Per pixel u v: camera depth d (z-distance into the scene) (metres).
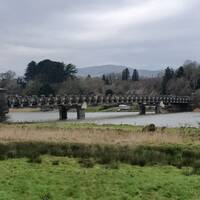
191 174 19.80
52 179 18.31
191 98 173.88
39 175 19.02
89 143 28.55
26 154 24.14
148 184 17.55
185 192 16.53
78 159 23.25
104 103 128.75
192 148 26.81
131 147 26.47
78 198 15.85
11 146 26.44
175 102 164.12
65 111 103.69
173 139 30.91
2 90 81.25
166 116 117.75
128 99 138.12
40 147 26.19
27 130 38.41
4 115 79.50
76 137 32.78
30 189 16.72
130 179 18.41
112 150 25.20
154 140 30.31
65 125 49.41
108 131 37.72
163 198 15.91
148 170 20.64
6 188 16.78
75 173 19.58
